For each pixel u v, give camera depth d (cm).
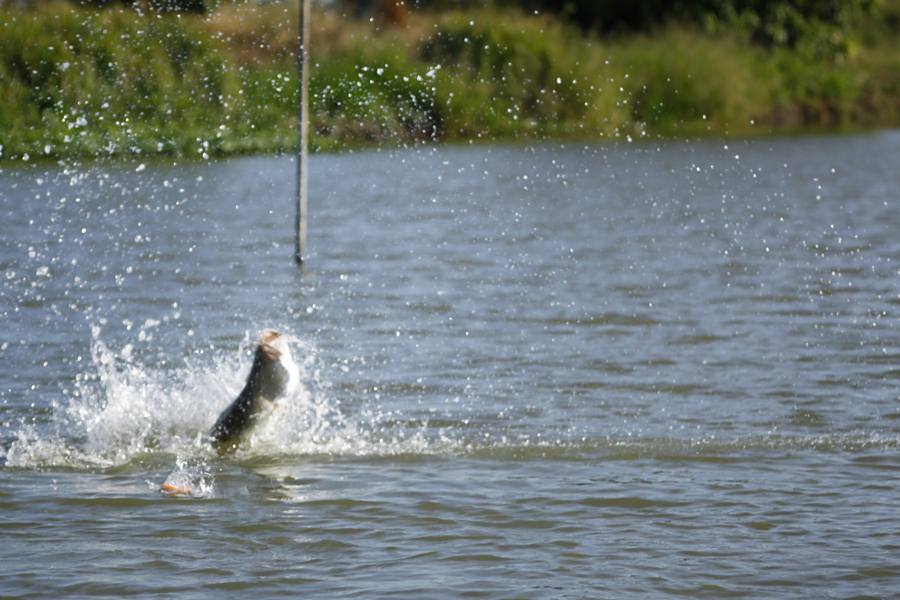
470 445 3256
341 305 4884
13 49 8281
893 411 3534
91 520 2742
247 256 5856
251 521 2738
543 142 10956
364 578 2455
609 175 9188
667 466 3098
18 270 5425
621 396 3697
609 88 11681
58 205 7000
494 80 11100
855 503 2836
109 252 5862
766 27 14088
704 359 4091
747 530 2688
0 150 7950
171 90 8594
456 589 2405
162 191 7550
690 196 8138
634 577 2461
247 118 8906
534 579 2452
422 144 10350
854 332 4441
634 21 13838
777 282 5300
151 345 4253
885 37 15538
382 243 6253
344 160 9262
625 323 4588
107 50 8475
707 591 2403
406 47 10862
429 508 2814
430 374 3931
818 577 2459
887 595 2384
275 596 2377
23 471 3062
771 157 10388
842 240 6375
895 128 13000
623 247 6181
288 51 9438
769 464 3108
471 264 5728
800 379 3856
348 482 2983
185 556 2558
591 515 2775
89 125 8194
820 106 13638
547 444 3269
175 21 8825
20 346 4222
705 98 12475
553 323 4597
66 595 2377
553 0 13800
